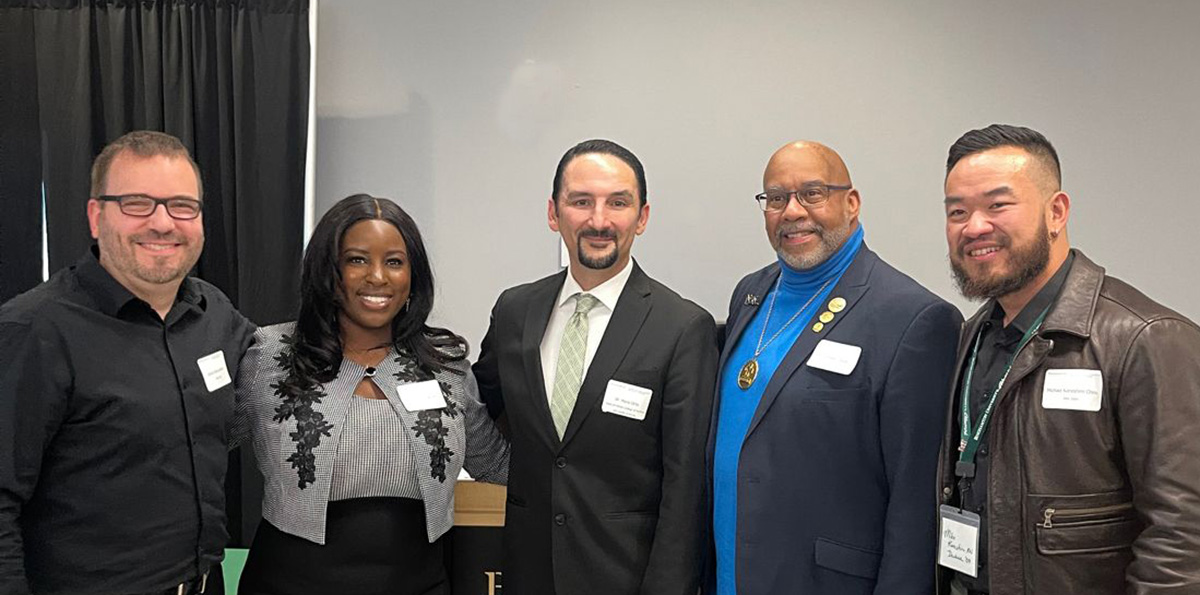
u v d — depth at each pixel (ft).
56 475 6.08
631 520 6.75
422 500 7.06
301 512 6.69
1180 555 4.78
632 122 11.21
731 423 6.98
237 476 10.10
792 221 6.88
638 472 6.81
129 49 10.21
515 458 7.10
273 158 10.21
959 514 5.83
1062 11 11.19
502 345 7.30
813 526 6.46
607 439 6.77
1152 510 4.94
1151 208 11.24
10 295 9.95
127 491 6.19
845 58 11.21
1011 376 5.57
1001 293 5.74
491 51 11.19
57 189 9.99
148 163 6.21
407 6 11.16
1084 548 5.23
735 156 11.21
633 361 6.85
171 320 6.64
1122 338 5.23
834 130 11.21
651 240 11.27
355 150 11.18
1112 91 11.21
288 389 6.90
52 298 6.22
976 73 11.22
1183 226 11.23
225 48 10.24
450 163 11.21
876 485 6.42
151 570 6.27
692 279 11.27
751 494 6.63
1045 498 5.33
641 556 6.70
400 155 11.21
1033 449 5.42
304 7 10.32
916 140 11.22
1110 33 11.20
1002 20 11.20
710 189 11.23
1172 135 11.21
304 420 6.80
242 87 10.21
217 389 6.76
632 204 6.97
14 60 10.05
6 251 9.96
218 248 10.28
